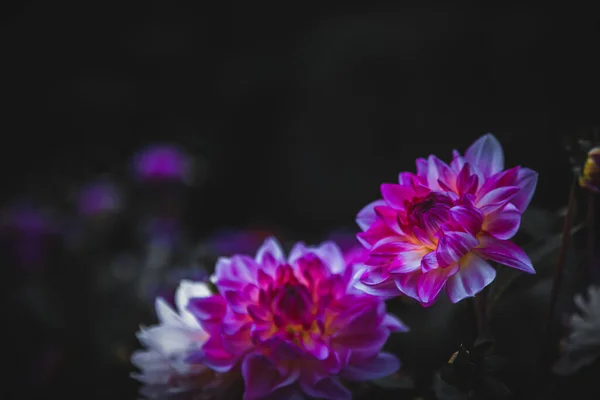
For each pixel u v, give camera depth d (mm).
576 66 3020
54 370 1239
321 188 3566
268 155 3871
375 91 3525
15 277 1409
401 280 645
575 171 690
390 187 674
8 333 1283
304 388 673
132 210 2072
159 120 4262
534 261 710
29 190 3354
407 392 744
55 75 4336
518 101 3123
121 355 1230
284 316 679
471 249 648
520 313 773
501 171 678
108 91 4254
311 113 3686
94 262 1583
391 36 3572
